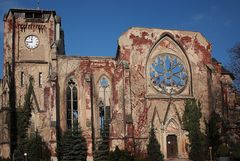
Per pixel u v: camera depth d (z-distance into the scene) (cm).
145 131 6588
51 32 7294
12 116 6719
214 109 6838
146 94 6738
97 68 7006
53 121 6475
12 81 6900
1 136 6619
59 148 6456
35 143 6488
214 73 6988
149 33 6956
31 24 7269
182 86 7006
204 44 7231
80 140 6519
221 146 6222
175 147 6725
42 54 7212
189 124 6762
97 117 6838
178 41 7094
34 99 6919
